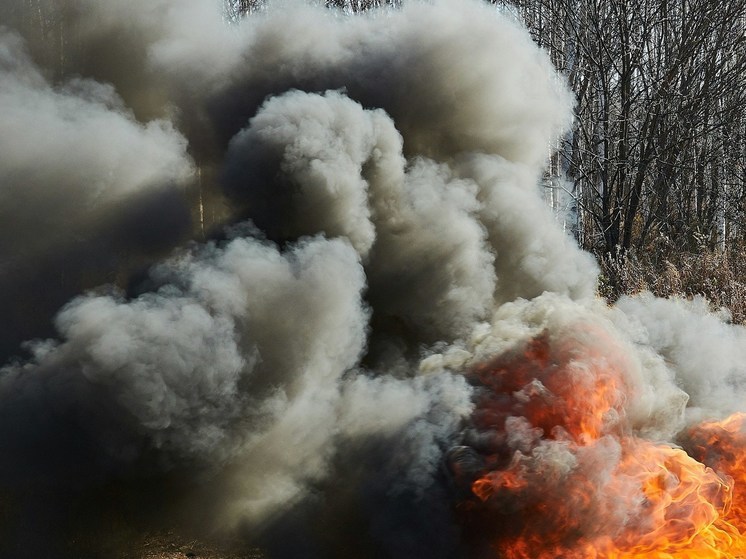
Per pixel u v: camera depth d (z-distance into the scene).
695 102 15.71
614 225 14.98
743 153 17.23
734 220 16.50
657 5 16.25
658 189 16.06
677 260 13.61
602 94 16.38
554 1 15.66
